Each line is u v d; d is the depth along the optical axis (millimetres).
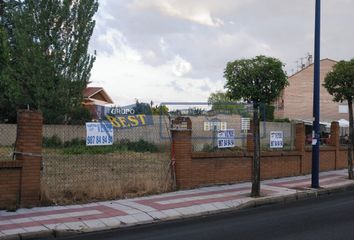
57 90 33562
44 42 33281
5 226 9602
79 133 17953
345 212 12078
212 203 12836
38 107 33094
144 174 15484
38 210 11273
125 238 9172
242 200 13430
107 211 11398
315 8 16422
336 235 9195
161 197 13531
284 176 19547
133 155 19406
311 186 16469
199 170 15680
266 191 15219
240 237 9094
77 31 34344
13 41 38812
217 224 10578
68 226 9789
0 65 34094
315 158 16438
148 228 10188
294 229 9844
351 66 19422
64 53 34125
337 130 23469
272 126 25734
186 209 11977
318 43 16453
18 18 33281
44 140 17203
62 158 17453
